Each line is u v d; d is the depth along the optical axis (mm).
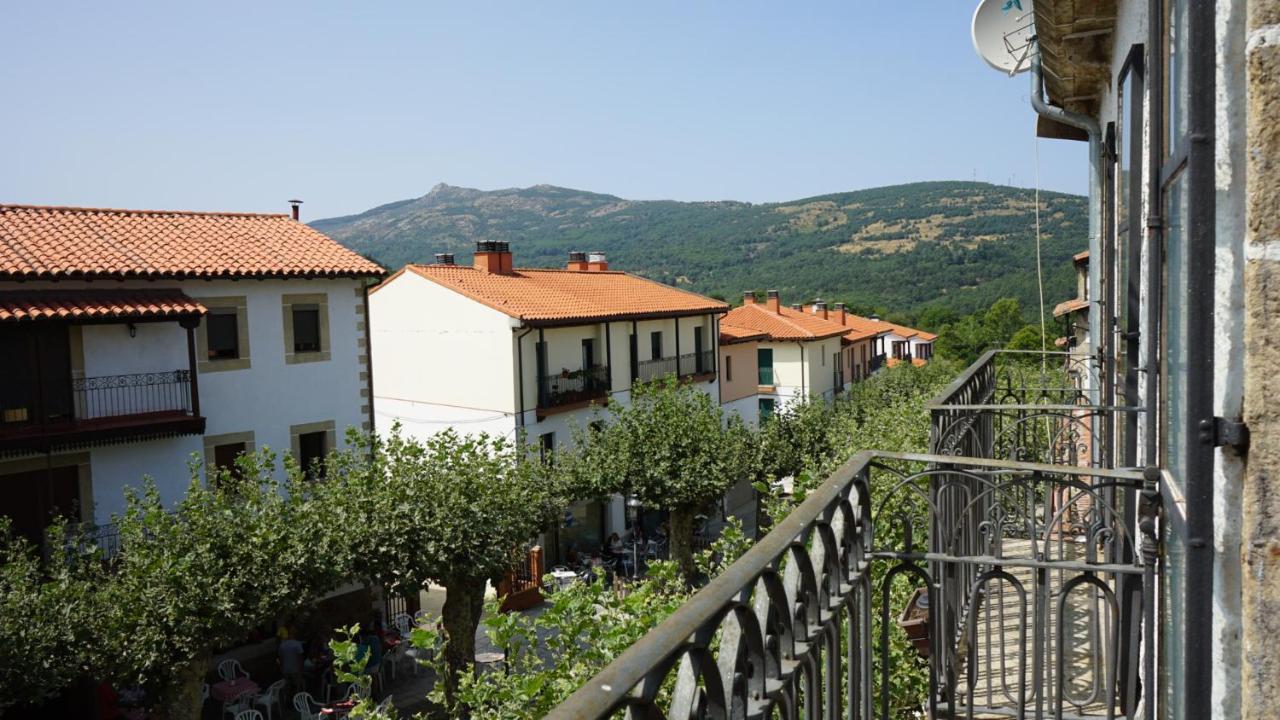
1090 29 5285
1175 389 2287
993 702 4539
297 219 22703
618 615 6324
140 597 12531
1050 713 3871
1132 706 3086
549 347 28578
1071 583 3078
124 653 12461
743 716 1597
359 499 15289
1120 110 4996
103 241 18234
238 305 19047
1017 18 8047
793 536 1978
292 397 19953
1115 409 4070
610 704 1122
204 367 18531
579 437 24906
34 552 16031
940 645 4324
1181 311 2064
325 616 18766
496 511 16359
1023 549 6922
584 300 31391
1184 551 1868
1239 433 1578
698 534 27891
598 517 28828
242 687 15547
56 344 16562
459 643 16594
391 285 29297
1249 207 1532
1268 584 1551
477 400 27656
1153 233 2895
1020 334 41031
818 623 2152
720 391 38094
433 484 15938
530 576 22625
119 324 17250
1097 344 7586
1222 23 1624
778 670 1820
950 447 4891
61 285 16656
